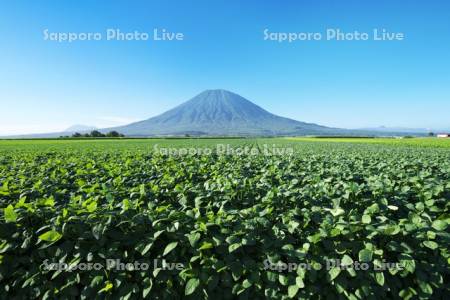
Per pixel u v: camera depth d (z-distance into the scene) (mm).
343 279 4383
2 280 4773
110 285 4363
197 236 4582
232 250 4367
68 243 4703
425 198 6758
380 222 5125
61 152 22812
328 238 4812
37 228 5125
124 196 6969
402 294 4383
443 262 4617
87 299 4527
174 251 4738
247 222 5008
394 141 63312
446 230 5332
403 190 7266
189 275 4480
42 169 10945
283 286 4520
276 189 6660
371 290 4348
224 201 6203
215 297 4520
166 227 4848
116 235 4809
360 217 5211
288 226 5020
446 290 4586
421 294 4363
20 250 4859
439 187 7090
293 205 6656
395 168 11523
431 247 4488
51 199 5719
